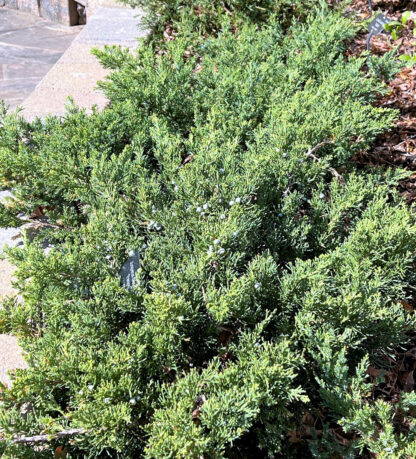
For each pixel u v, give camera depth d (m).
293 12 4.86
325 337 2.15
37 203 3.11
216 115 3.37
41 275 2.33
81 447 1.93
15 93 5.69
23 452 1.90
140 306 2.33
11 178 3.24
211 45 4.33
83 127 3.23
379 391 2.58
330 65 4.01
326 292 2.40
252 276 2.28
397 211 2.71
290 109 3.22
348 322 2.31
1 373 2.41
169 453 1.80
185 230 2.69
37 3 7.40
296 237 2.70
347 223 2.96
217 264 2.45
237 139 3.04
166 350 2.14
